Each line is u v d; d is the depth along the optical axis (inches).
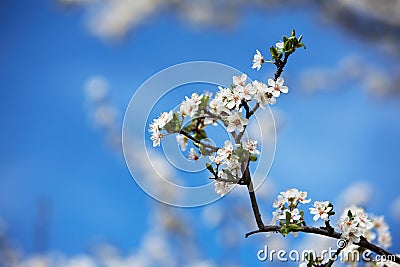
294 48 50.9
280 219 51.2
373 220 58.4
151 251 135.4
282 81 50.6
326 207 51.3
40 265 125.0
